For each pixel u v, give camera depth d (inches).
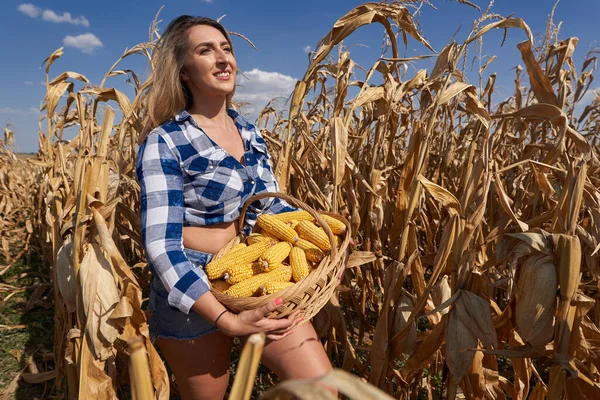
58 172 156.0
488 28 92.6
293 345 80.2
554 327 86.3
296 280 82.6
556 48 140.5
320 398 21.8
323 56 118.8
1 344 175.8
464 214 92.6
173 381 144.1
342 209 155.9
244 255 83.3
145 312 88.5
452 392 97.6
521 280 86.5
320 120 189.6
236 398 28.9
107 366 100.2
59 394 135.9
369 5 114.3
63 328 129.9
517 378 104.7
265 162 102.5
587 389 85.4
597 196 91.8
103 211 95.1
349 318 171.8
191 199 85.0
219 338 86.4
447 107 148.5
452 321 93.1
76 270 98.1
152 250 77.3
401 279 101.9
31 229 281.4
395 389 140.6
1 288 221.3
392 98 124.3
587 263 95.0
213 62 85.4
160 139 82.0
